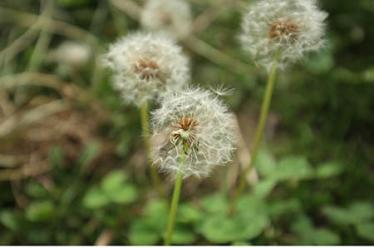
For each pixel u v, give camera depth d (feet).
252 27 1.28
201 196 1.63
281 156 1.72
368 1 2.02
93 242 1.53
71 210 1.59
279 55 1.27
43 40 1.99
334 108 1.81
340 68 1.91
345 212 1.47
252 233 1.36
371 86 1.84
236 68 1.94
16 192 1.63
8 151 1.71
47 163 1.69
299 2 1.25
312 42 1.25
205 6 2.13
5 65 1.94
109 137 1.76
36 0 2.16
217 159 1.10
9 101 1.85
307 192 1.59
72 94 1.87
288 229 1.51
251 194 1.51
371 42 1.98
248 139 1.77
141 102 1.28
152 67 1.27
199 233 1.43
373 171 1.69
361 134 1.77
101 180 1.67
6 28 2.08
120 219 1.55
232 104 1.83
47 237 1.53
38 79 1.89
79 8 2.15
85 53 1.98
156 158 1.11
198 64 1.98
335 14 2.03
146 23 1.88
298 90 1.87
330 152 1.72
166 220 1.42
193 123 1.09
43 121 1.79
